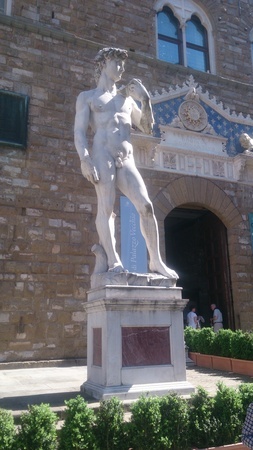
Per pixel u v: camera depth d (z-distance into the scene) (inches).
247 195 609.0
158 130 568.7
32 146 500.1
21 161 490.6
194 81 626.5
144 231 280.5
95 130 291.7
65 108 528.1
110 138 283.6
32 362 441.4
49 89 525.0
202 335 428.1
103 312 250.7
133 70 585.6
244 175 612.4
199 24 683.4
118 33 596.1
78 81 544.1
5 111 493.4
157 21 648.4
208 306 714.8
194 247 745.6
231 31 692.1
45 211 489.4
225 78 647.8
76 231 498.3
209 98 619.2
